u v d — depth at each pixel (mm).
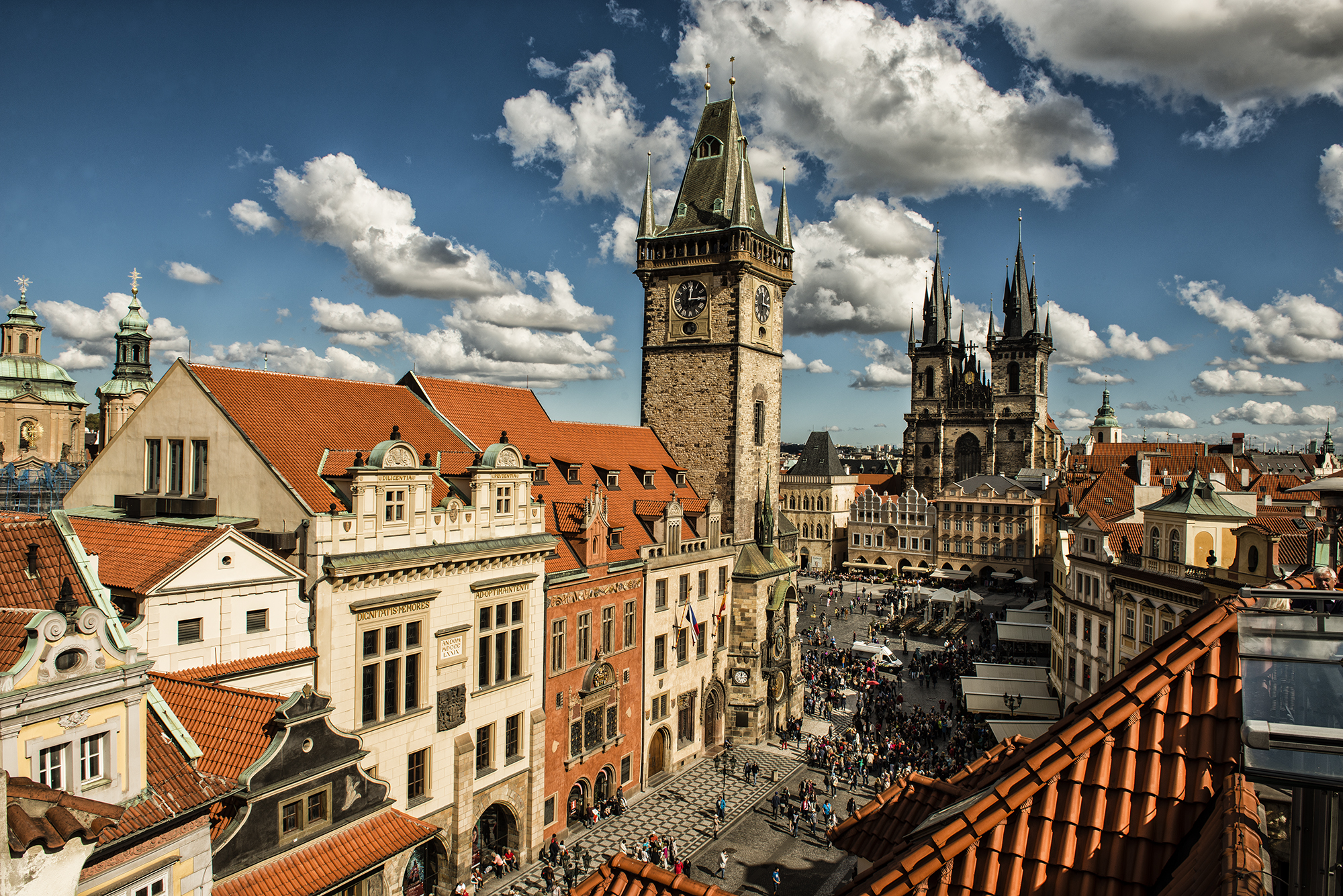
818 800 59312
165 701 29578
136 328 131000
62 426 125188
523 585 47531
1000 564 158875
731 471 73938
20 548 27234
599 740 55312
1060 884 10602
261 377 44406
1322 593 10242
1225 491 67188
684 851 51375
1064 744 11992
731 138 76375
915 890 11188
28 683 21250
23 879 19172
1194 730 11367
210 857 25484
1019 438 195625
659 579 61781
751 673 71312
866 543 174875
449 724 42719
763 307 77875
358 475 38250
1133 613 59344
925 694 85000
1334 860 8984
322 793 30844
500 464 46125
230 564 34031
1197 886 8961
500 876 46250
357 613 38062
